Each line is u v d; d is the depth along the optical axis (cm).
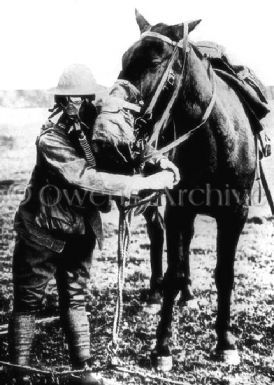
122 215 280
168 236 342
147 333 380
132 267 496
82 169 272
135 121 294
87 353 297
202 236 570
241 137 349
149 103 299
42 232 285
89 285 460
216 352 347
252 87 384
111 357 280
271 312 402
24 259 289
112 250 535
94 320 400
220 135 335
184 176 339
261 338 370
